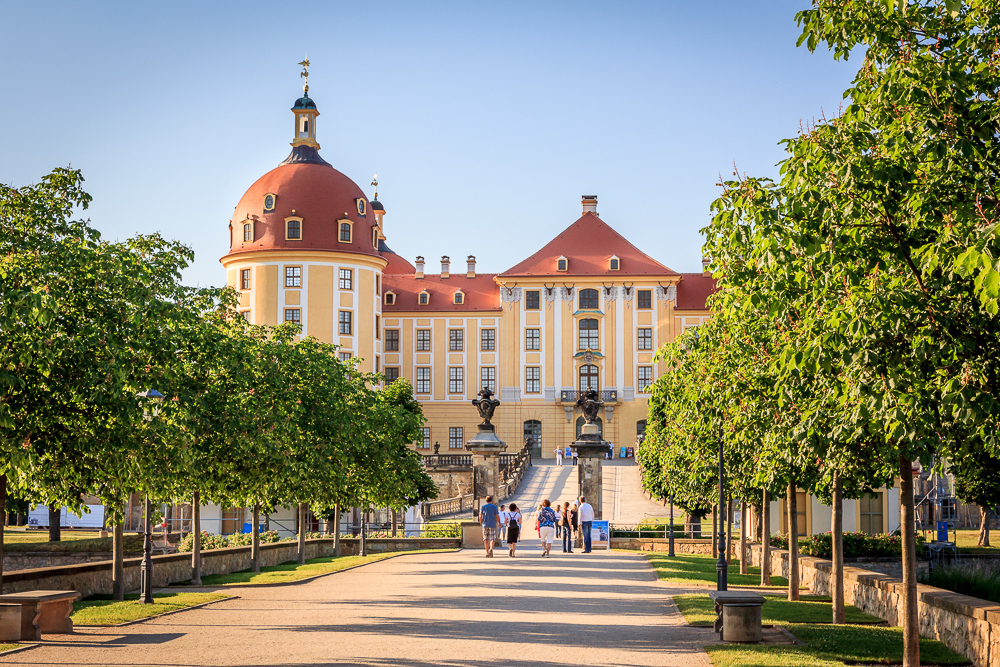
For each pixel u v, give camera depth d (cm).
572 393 9300
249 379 2633
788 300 1298
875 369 1143
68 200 1817
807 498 4666
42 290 1570
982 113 1087
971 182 1076
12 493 2008
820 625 1839
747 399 1752
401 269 11531
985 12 1106
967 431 1162
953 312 1077
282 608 2044
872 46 1222
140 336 1742
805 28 1266
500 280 9462
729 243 1338
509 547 4141
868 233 1140
